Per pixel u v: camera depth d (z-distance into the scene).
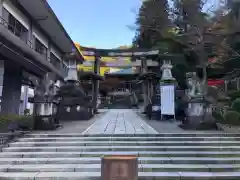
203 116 12.88
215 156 8.54
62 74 25.78
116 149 8.98
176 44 19.98
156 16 20.88
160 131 11.72
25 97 22.14
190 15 18.22
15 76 17.94
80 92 18.75
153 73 21.41
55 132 11.34
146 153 8.56
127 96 41.06
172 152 8.70
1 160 8.12
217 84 23.59
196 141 9.96
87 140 10.05
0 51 14.01
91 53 27.61
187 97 14.77
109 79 39.66
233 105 16.28
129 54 26.62
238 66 18.67
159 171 7.40
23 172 7.38
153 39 24.17
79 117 17.80
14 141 9.91
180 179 6.86
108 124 14.80
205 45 18.47
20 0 16.98
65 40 24.77
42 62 18.77
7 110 17.41
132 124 14.76
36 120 12.42
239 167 7.51
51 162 8.06
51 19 19.81
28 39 18.92
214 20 17.34
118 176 5.31
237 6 16.30
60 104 18.09
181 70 21.05
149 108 19.05
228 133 10.77
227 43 17.41
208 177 6.86
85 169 7.41
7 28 15.09
